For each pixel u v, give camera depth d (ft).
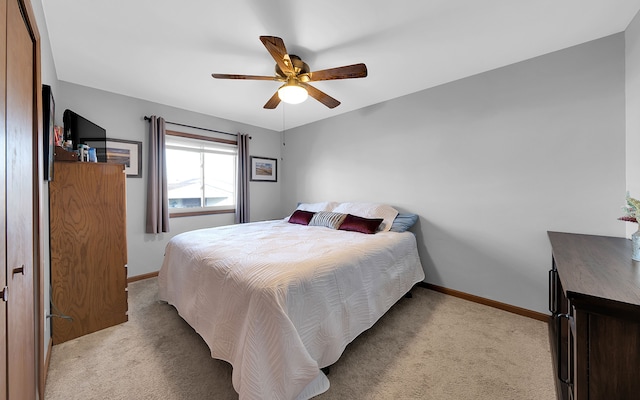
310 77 6.34
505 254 7.54
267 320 3.90
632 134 5.46
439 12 5.15
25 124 3.46
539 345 5.84
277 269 4.67
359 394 4.46
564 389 4.21
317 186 13.12
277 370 3.75
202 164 12.19
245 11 5.11
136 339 6.05
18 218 3.14
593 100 6.11
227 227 9.71
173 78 8.18
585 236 5.98
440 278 8.88
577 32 5.82
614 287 2.83
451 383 4.72
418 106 9.23
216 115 12.12
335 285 5.14
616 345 2.51
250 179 13.78
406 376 4.89
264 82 8.49
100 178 6.45
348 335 5.26
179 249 7.00
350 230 8.88
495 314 7.31
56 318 5.83
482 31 5.78
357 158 11.26
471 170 8.09
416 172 9.37
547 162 6.77
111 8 5.03
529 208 7.09
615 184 5.88
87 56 6.86
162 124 10.35
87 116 8.81
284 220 11.94
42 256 4.27
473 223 8.11
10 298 2.83
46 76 5.69
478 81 7.85
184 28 5.66
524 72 7.05
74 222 6.07
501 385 4.67
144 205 10.22
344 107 10.98
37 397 4.10
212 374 4.91
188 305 5.96
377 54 6.70
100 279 6.43
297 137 14.12
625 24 5.53
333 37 5.95
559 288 5.24
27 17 3.49
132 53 6.71
